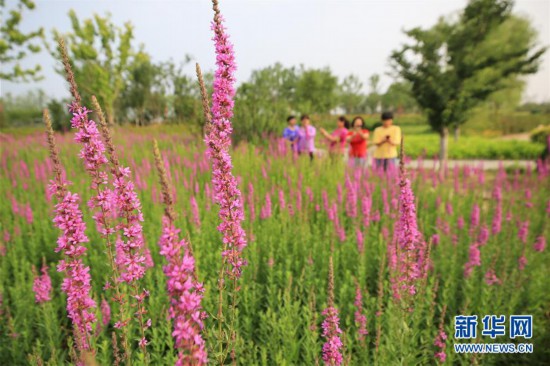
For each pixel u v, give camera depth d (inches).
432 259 203.9
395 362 125.8
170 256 63.5
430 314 157.1
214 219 230.1
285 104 627.8
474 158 948.6
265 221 243.3
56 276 205.3
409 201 123.9
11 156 515.5
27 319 166.7
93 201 88.3
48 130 84.6
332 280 99.7
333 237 217.3
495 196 277.4
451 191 332.8
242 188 282.0
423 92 678.5
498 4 609.3
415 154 962.1
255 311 176.4
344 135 432.8
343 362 111.4
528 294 178.1
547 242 223.5
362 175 345.4
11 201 296.5
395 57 684.1
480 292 180.5
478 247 215.9
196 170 366.3
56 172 85.6
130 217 86.1
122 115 1667.1
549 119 1612.9
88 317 90.4
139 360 126.6
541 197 311.7
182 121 809.5
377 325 141.8
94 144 84.9
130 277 88.8
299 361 147.8
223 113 89.8
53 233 241.4
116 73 1208.2
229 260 96.3
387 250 199.0
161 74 1467.8
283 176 352.8
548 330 161.8
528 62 619.8
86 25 1118.4
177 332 62.7
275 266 201.8
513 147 939.3
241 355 133.6
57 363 131.0
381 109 3607.3
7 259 216.5
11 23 995.3
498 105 1096.2
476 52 650.8
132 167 342.3
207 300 150.3
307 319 146.3
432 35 668.1
